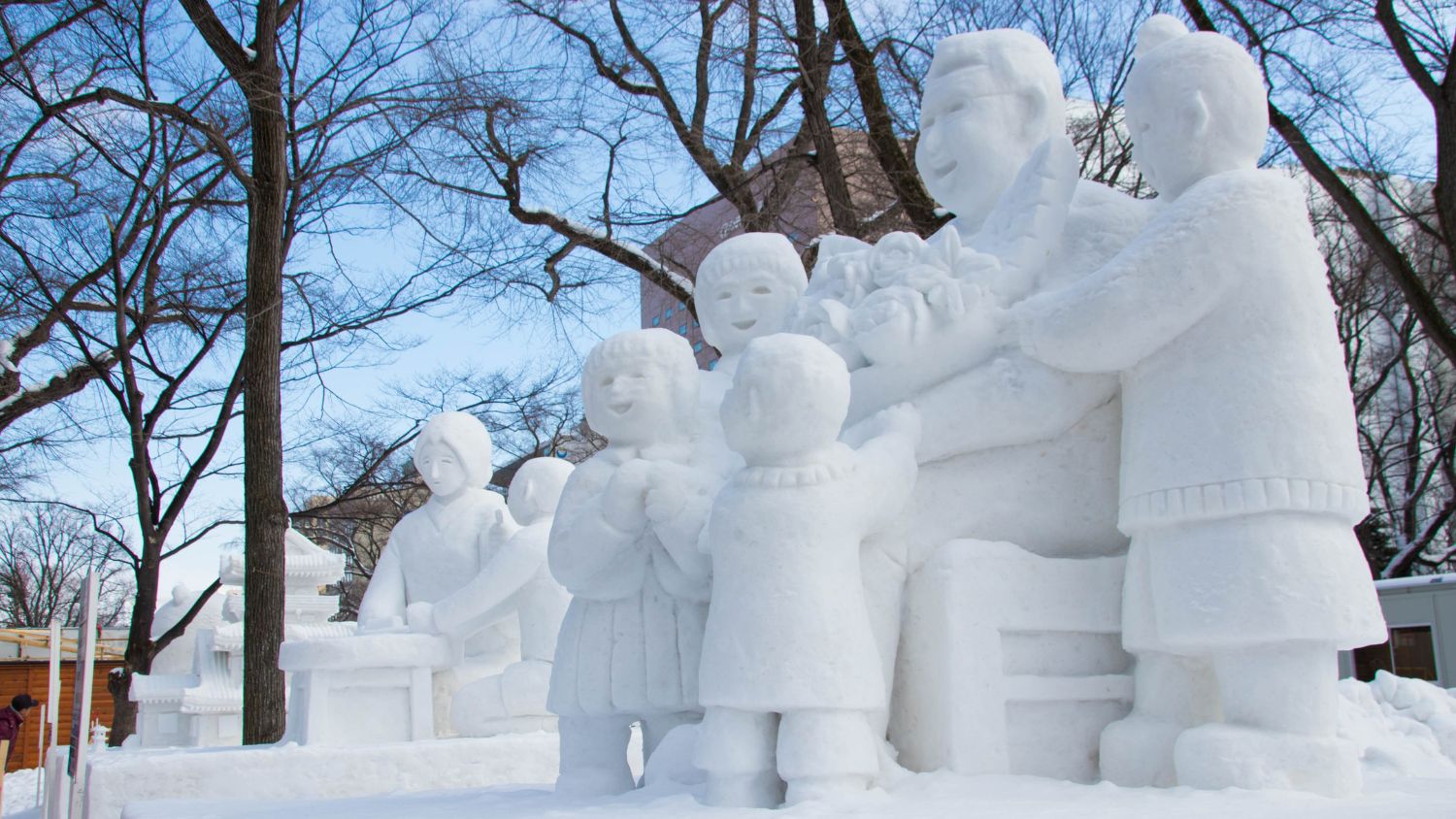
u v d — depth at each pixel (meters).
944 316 3.22
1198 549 2.78
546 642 6.28
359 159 11.40
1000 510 3.22
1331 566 2.68
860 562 3.07
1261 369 2.79
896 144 11.87
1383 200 16.98
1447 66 10.43
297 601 9.98
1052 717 3.02
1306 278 2.88
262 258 9.82
